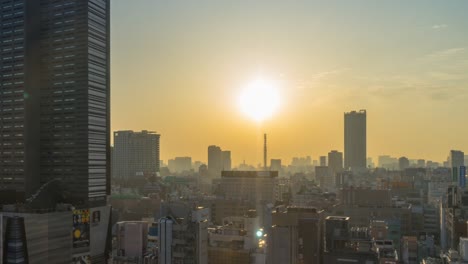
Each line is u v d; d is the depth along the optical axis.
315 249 117.75
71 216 176.88
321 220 125.38
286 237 119.44
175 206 147.75
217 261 164.12
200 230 140.38
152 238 165.62
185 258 138.62
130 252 164.62
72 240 178.88
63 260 170.88
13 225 150.75
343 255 116.69
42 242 161.25
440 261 188.62
